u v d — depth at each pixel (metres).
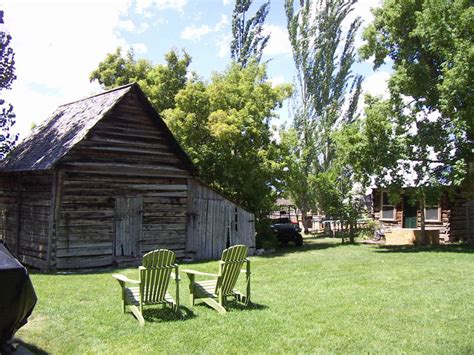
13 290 5.38
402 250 19.41
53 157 14.03
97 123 14.88
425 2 19.33
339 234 32.34
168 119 20.75
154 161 16.53
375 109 20.14
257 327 7.13
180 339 6.58
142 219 16.08
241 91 22.72
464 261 14.78
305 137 38.53
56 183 14.04
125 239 15.54
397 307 8.35
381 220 27.47
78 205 14.45
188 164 17.36
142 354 6.00
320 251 20.09
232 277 8.30
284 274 12.61
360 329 7.01
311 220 37.50
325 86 38.91
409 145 19.91
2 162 16.59
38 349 6.18
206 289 8.55
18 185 15.96
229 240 18.66
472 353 5.91
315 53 39.19
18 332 6.85
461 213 25.20
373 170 19.69
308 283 11.02
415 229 23.78
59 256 13.95
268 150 22.11
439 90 18.78
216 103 21.41
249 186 20.88
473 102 18.17
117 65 29.06
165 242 16.67
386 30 21.48
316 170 37.56
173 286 10.75
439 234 23.59
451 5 18.86
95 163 14.91
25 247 15.25
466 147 19.28
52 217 13.89
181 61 26.23
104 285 10.84
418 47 20.95
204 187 18.06
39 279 11.87
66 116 17.56
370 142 19.69
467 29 18.70
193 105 20.88
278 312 8.05
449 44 18.91
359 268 13.63
